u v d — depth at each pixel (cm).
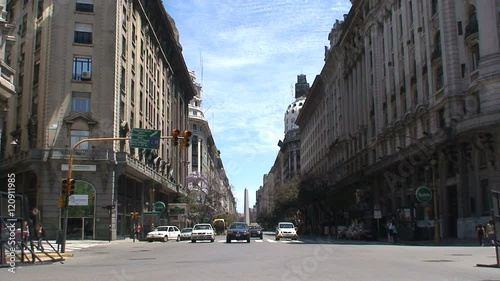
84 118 4412
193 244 3659
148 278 1245
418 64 4334
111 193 4391
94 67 4534
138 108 5369
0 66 2591
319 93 9838
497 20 3262
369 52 6084
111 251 2784
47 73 4441
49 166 4297
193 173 9650
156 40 6338
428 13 4109
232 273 1343
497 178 3122
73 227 4297
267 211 15625
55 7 4553
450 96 3628
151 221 5528
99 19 4612
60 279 1256
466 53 3594
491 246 2705
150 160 5812
